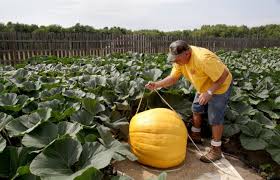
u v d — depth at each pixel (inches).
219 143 161.5
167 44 893.8
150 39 844.6
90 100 161.5
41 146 118.6
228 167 155.4
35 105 168.6
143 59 394.3
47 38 618.5
